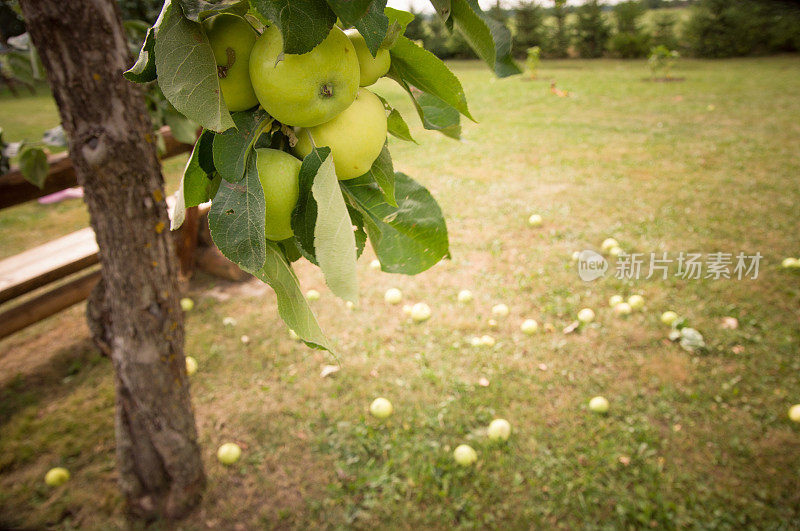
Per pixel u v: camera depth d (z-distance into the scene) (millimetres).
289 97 552
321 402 3930
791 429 3496
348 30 654
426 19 29109
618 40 27594
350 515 3100
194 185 608
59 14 1919
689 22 25250
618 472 3271
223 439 3637
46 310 4297
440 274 5574
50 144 3377
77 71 2023
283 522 3078
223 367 4336
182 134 3895
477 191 7816
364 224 751
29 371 4414
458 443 3529
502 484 3232
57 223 7160
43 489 3295
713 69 20688
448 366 4215
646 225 6379
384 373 4188
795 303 4738
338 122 630
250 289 5602
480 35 639
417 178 8500
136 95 2217
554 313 4848
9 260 4254
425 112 869
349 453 3494
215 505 3158
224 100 555
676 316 4586
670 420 3631
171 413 2832
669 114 12758
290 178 578
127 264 2404
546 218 6758
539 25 29344
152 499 3059
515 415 3713
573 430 3574
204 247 5969
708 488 3139
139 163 2279
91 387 4211
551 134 11273
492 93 17547
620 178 8133
